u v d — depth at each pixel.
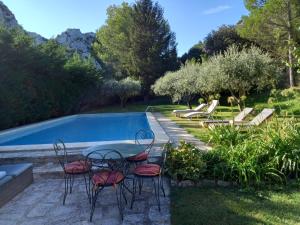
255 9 17.50
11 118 13.26
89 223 3.60
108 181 3.78
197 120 13.04
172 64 33.66
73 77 20.00
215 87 13.77
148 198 4.33
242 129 7.39
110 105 27.38
